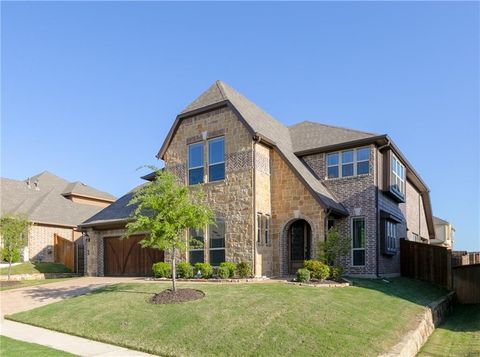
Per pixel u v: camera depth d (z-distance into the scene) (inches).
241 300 477.4
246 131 735.7
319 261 644.7
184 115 815.7
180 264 724.0
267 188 756.0
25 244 1045.8
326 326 388.8
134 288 618.2
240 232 714.8
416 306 550.3
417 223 1185.4
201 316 431.2
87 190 1689.2
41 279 994.1
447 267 837.2
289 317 410.0
